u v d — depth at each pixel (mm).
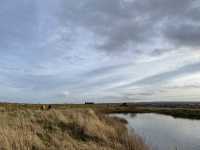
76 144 8531
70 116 14594
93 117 15750
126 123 23312
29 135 7898
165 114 44188
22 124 9914
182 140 14484
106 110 54875
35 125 10625
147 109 60156
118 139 10461
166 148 11680
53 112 14805
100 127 12047
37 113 14633
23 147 6719
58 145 7934
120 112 52781
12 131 7812
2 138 6703
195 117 34719
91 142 9320
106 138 10492
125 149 9234
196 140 14422
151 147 11297
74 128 11234
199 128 20922
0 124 8844
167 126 22484
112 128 12789
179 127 21797
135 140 10648
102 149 8398
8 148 6246
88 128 11023
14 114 13539
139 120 29469
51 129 10547
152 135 15953
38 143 7539
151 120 29812
